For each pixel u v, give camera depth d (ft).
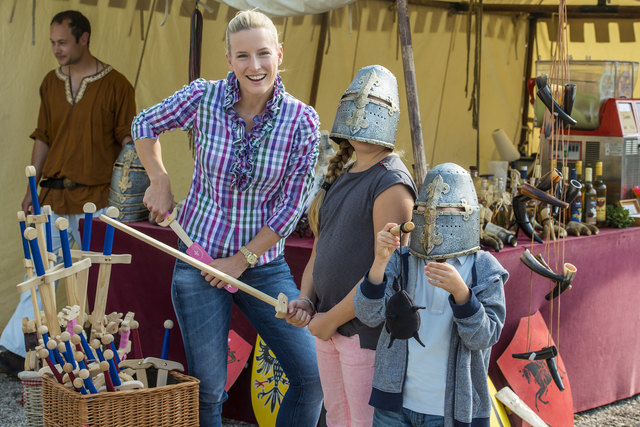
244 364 12.36
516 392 11.37
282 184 9.25
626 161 14.25
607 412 13.25
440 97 20.79
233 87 8.82
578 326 12.69
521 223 11.99
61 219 8.58
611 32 20.45
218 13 17.83
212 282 9.03
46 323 8.93
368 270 8.14
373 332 8.12
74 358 8.30
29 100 16.28
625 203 14.21
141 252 13.01
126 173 13.47
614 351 13.41
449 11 20.43
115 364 9.04
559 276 10.35
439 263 6.84
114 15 16.87
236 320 12.49
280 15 13.57
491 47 21.12
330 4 13.38
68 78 15.46
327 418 9.04
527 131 21.79
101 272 9.08
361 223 8.09
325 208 8.46
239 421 12.64
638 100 14.74
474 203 7.40
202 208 9.20
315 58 19.11
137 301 13.15
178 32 17.51
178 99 8.89
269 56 8.50
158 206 8.94
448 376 7.22
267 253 9.44
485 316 6.95
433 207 7.27
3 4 15.96
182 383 8.67
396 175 7.91
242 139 8.84
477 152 20.71
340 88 19.58
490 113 21.48
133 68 17.19
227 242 9.16
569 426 11.80
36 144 15.83
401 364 7.41
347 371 8.32
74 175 15.20
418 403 7.31
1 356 14.85
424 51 20.34
